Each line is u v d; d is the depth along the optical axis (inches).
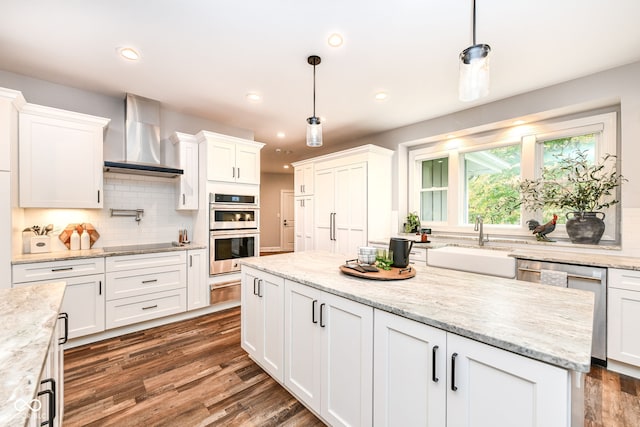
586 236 103.0
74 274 100.0
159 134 129.0
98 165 111.4
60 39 82.0
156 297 119.4
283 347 72.5
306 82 109.1
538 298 50.6
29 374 27.5
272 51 88.4
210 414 67.5
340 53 89.4
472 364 38.0
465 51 51.1
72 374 83.7
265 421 65.3
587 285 86.4
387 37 81.1
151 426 63.6
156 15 71.9
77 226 117.4
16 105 91.3
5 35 79.9
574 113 113.8
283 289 72.2
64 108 112.5
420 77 104.9
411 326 44.7
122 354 96.1
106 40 82.6
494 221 142.6
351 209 161.3
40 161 99.0
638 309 79.0
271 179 348.5
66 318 53.2
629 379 80.5
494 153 142.9
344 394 56.3
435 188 164.4
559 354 30.7
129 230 131.7
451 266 114.2
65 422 64.2
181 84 111.1
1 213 87.2
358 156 158.1
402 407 46.3
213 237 136.0
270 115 146.3
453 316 42.0
